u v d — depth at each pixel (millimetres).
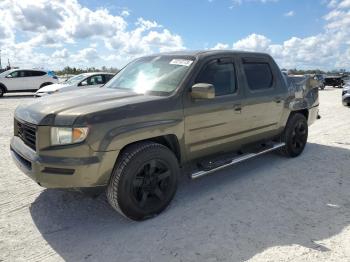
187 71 4215
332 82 40594
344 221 3771
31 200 4285
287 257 3080
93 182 3385
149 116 3688
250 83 5031
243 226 3641
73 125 3275
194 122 4145
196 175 4258
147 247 3254
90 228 3619
